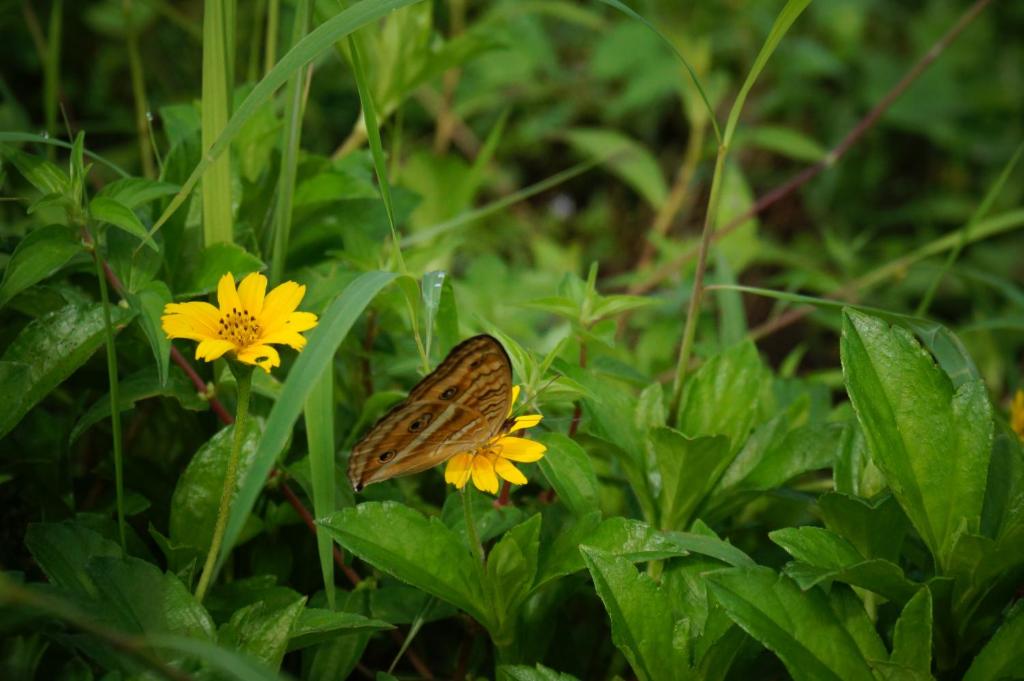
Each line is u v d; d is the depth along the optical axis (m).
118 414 0.58
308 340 0.57
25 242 0.59
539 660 0.61
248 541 0.63
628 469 0.62
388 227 0.67
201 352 0.57
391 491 0.63
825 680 0.57
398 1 0.59
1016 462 0.61
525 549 0.59
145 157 0.73
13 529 0.63
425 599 0.62
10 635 0.56
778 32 0.60
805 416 0.66
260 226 0.66
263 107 0.66
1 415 0.59
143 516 0.63
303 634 0.58
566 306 0.63
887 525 0.60
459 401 0.57
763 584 0.58
